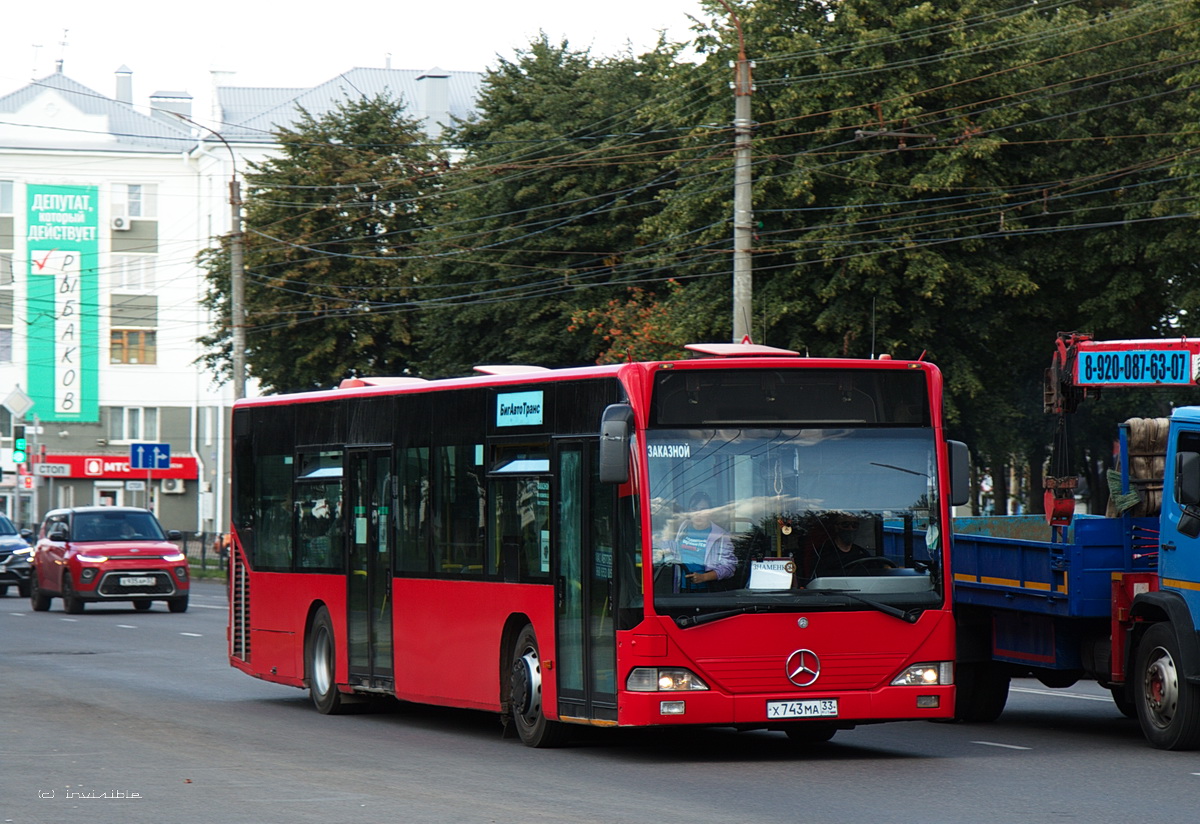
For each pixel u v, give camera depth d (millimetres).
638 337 46531
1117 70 47844
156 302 98188
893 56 44531
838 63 44531
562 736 17047
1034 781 14281
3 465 95000
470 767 15461
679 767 15500
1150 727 16500
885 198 43812
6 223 96438
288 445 22828
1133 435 17266
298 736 18406
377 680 20188
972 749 16953
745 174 33500
